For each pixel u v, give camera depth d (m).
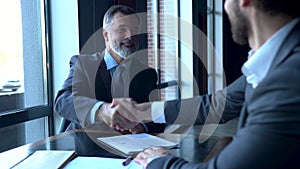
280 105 0.62
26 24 2.76
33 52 2.84
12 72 2.60
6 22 2.54
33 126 2.80
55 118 2.93
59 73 2.89
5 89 2.53
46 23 2.87
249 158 0.64
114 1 3.01
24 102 2.73
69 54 2.86
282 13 0.69
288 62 0.65
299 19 0.69
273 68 0.68
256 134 0.64
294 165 0.62
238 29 0.76
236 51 5.39
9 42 2.57
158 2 3.88
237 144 0.67
